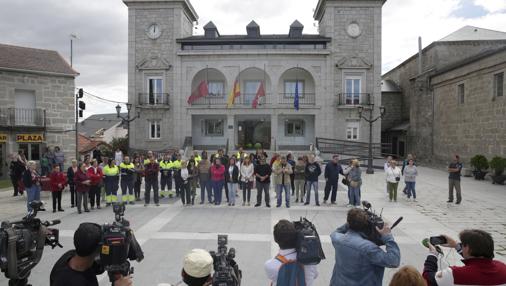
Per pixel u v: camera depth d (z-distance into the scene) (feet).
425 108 102.37
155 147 105.19
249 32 108.37
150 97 105.81
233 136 103.96
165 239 28.96
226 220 35.78
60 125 79.10
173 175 49.83
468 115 81.71
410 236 29.78
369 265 11.18
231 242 28.14
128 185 44.83
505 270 10.14
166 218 36.65
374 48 102.42
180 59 104.37
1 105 72.74
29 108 76.48
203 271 9.17
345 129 102.89
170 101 104.58
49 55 81.87
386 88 132.77
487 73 73.97
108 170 43.32
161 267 22.58
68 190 57.31
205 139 111.34
